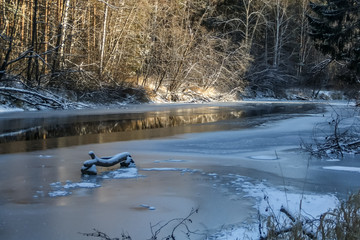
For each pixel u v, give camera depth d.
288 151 13.05
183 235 5.76
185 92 46.88
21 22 31.89
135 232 5.87
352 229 4.82
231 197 7.62
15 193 7.79
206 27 56.06
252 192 7.96
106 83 37.62
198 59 48.03
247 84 54.75
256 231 5.73
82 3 36.44
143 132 18.06
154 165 10.66
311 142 14.86
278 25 61.88
